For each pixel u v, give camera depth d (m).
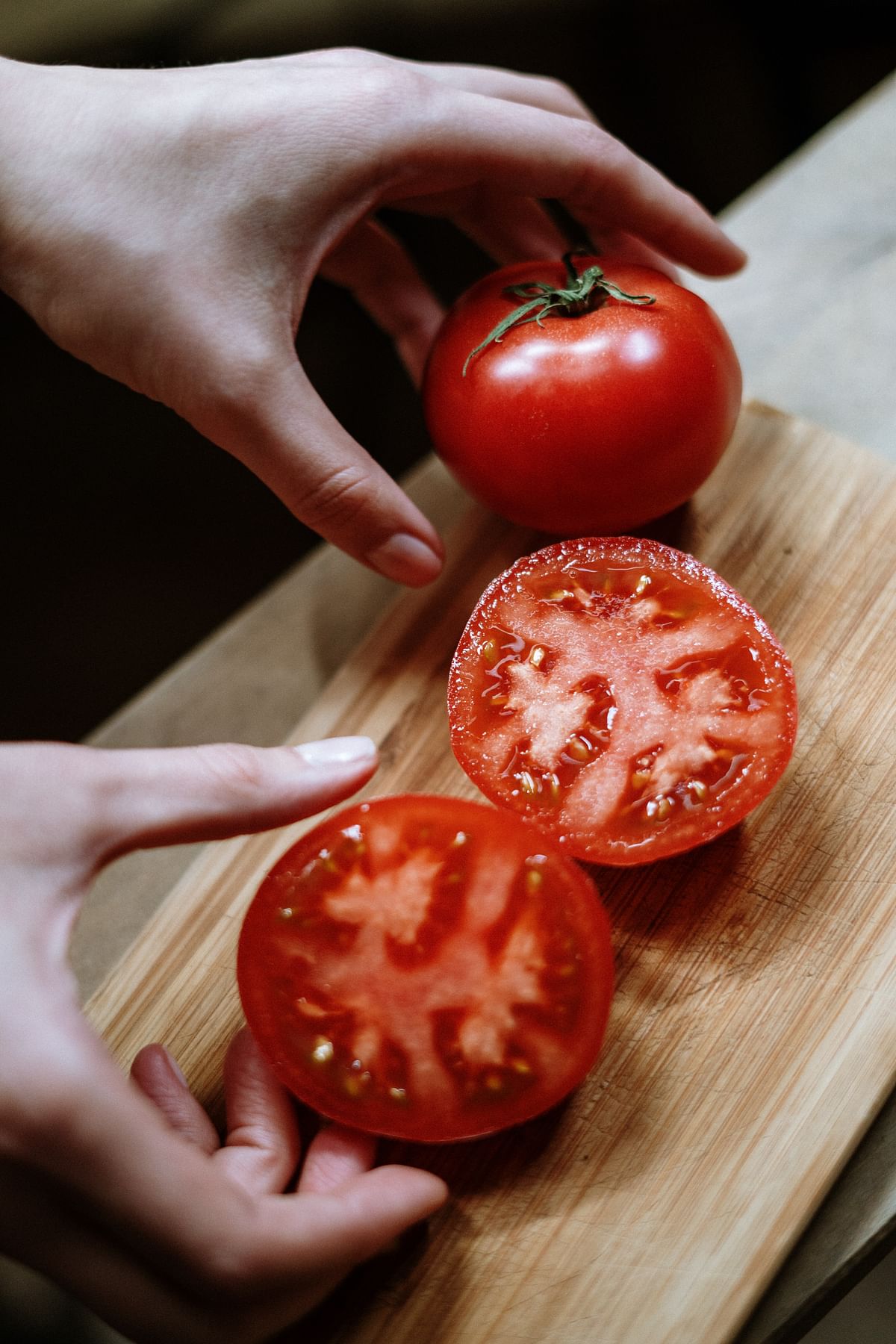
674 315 0.37
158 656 0.62
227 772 0.32
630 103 0.71
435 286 0.66
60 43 0.61
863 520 0.39
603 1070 0.34
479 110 0.38
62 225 0.37
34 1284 0.40
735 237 0.47
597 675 0.36
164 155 0.37
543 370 0.36
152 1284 0.29
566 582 0.37
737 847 0.35
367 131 0.37
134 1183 0.28
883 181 0.46
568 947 0.34
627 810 0.35
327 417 0.37
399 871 0.35
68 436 0.66
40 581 0.64
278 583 0.44
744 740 0.35
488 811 0.35
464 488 0.39
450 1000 0.34
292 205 0.37
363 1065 0.34
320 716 0.39
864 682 0.37
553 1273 0.32
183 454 0.66
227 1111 0.34
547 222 0.44
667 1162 0.33
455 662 0.37
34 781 0.31
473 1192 0.33
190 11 0.62
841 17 0.67
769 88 0.69
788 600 0.38
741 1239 0.32
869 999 0.33
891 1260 0.42
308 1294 0.30
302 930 0.35
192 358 0.36
